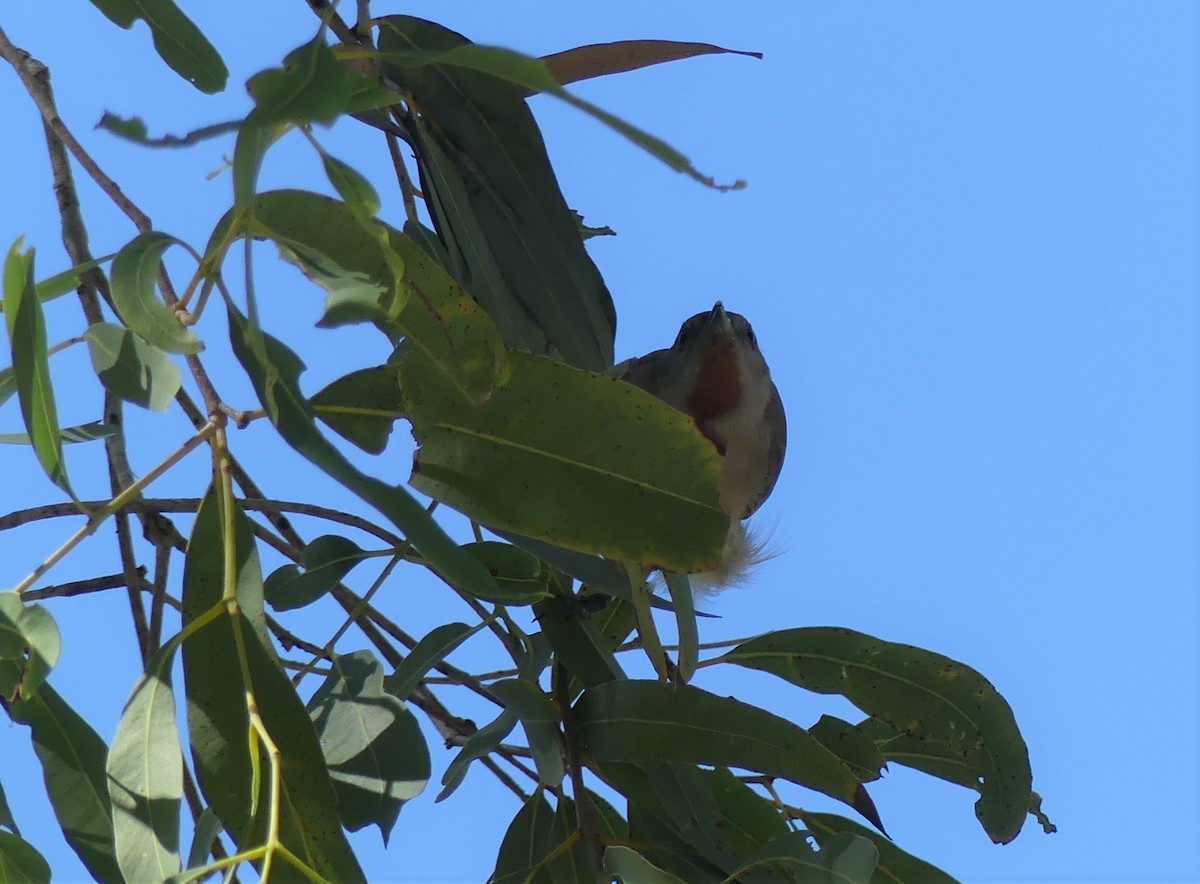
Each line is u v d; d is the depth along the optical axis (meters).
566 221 4.07
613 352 4.09
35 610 3.23
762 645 4.89
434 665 4.29
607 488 3.56
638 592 4.18
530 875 4.42
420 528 2.96
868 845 3.90
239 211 2.62
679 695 4.25
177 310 3.01
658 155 2.49
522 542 4.09
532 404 3.55
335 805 3.25
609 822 4.68
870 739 4.77
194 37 3.32
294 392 2.99
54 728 3.69
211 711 3.28
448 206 4.11
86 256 4.40
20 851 3.53
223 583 3.39
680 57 4.71
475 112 4.03
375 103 2.88
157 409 3.16
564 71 4.75
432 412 3.56
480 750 4.06
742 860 4.25
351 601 4.66
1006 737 4.79
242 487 4.43
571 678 4.69
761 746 4.18
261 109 2.54
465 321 3.35
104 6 3.29
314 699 3.97
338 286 3.19
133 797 3.13
